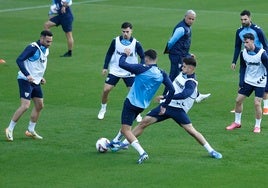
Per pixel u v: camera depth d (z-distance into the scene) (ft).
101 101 188.44
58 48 261.44
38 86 151.74
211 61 238.27
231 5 365.20
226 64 233.76
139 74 135.95
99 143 143.64
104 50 257.96
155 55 136.77
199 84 207.41
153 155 142.10
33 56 148.66
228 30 294.87
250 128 163.32
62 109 180.34
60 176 128.98
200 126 164.86
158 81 135.85
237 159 139.33
